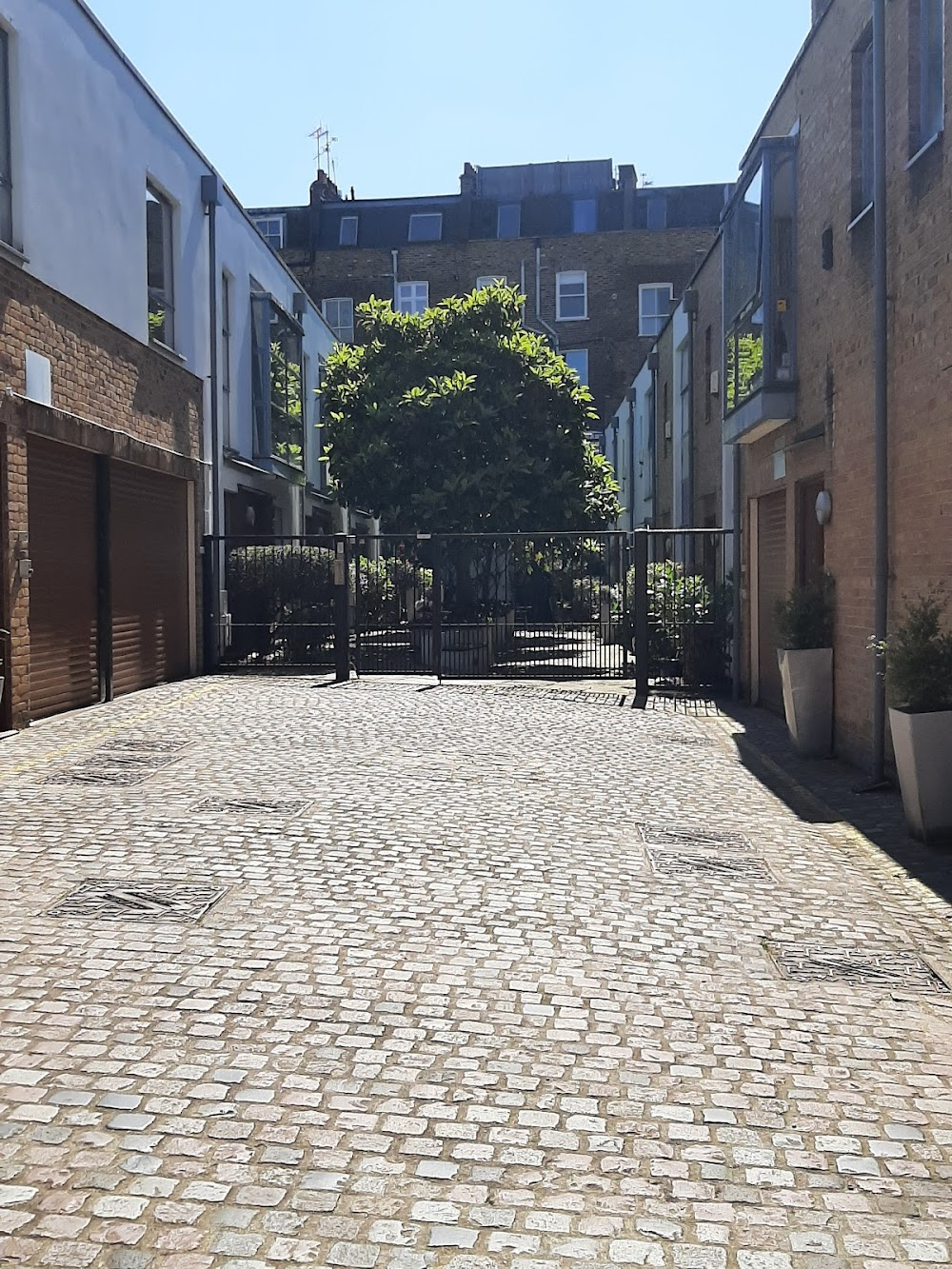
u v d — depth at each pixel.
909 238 7.81
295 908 5.16
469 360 20.17
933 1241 2.74
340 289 41.62
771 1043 3.89
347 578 15.77
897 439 8.11
